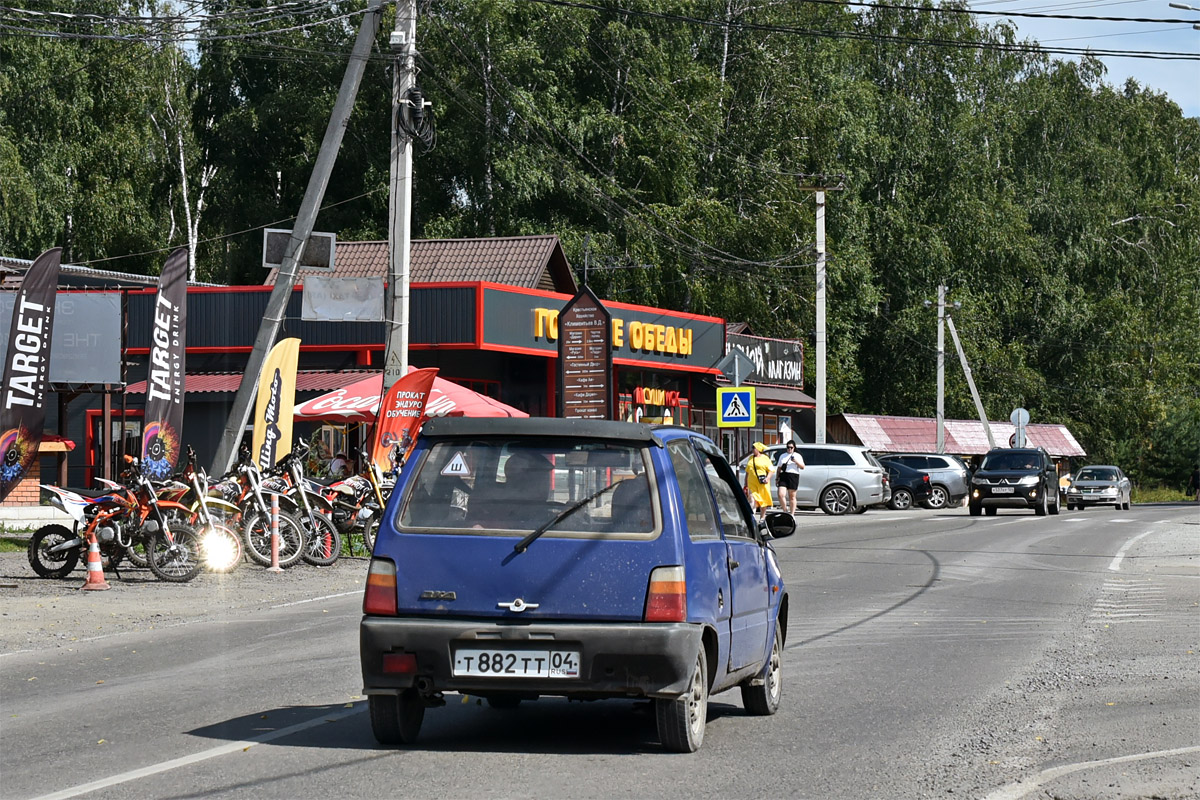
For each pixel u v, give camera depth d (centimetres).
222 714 1345
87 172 7562
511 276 5844
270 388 3525
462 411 3928
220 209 8144
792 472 5522
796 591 2633
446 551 1138
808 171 8638
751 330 8362
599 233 7825
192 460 2872
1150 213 11125
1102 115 10856
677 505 1149
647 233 7794
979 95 10112
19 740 1217
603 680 1111
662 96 8175
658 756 1152
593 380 4353
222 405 5066
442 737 1230
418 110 3441
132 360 5241
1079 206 10438
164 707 1389
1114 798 995
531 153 7662
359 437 4997
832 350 8794
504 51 7625
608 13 8025
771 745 1204
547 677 1114
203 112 8256
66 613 2236
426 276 5938
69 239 7525
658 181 8031
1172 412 11900
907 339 9638
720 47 8719
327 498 3409
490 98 7694
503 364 5538
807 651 1823
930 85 9600
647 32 8188
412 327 5134
